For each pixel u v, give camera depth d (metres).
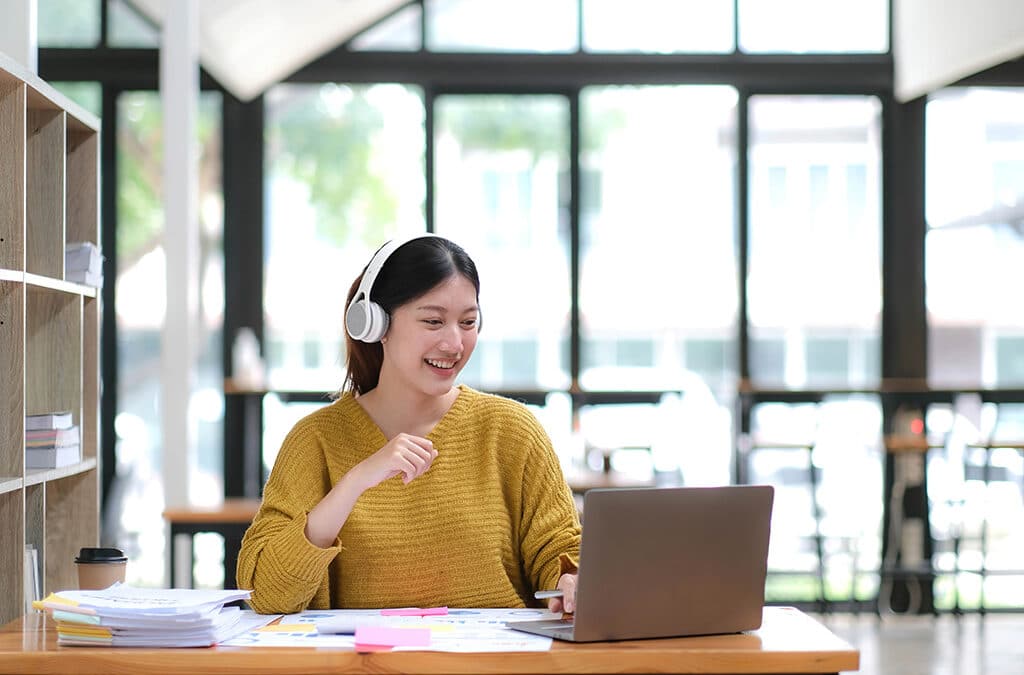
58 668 2.01
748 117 7.35
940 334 7.30
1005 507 6.97
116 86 7.02
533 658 1.98
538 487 2.56
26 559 2.87
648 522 2.07
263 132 7.27
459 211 7.37
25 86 2.74
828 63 7.23
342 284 7.32
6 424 2.74
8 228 2.73
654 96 7.38
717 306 7.39
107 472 7.03
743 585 2.16
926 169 7.29
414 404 2.53
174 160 5.65
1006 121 7.20
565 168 7.36
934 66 6.85
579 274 7.36
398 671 1.99
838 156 7.34
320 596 2.41
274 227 7.31
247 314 7.26
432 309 2.43
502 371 7.37
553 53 7.24
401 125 7.33
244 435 7.15
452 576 2.45
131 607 2.08
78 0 6.95
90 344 3.27
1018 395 7.14
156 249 7.07
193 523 5.12
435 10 7.27
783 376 7.38
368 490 2.47
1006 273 7.26
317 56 7.17
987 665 5.67
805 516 7.16
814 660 2.01
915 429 7.16
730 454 7.34
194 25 5.69
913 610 7.09
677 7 7.30
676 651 2.00
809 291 7.36
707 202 7.40
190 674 1.99
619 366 7.40
